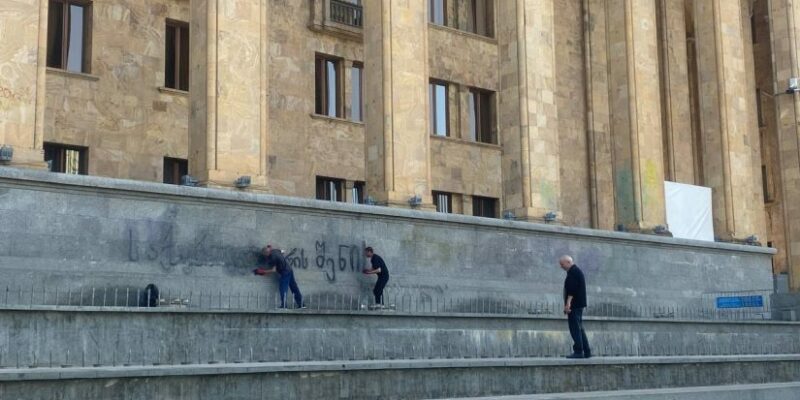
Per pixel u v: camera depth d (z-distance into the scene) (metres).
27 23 21.89
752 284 38.81
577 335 20.62
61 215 21.22
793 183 40.69
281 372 14.88
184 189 23.12
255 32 25.88
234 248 24.02
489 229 30.05
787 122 41.03
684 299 35.97
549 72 33.66
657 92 37.03
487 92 40.81
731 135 39.56
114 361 16.66
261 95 25.78
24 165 21.34
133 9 30.53
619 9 36.75
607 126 43.56
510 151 32.91
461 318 21.88
